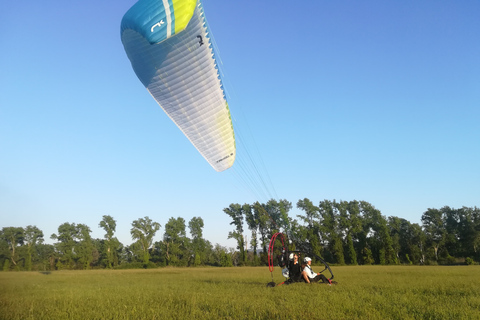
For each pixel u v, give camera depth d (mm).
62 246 55688
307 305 8656
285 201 65125
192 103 14125
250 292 11805
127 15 11344
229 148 15234
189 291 13094
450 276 21375
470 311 8000
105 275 30625
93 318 8102
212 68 13414
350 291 11570
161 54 12844
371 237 69125
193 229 73562
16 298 11641
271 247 14258
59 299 11336
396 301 9578
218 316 7820
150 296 11734
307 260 13906
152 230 72438
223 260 66000
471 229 69312
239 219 67750
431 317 7504
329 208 69438
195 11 12023
